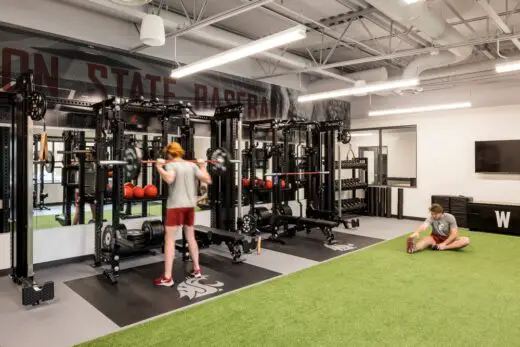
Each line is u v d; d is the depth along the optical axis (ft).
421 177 29.58
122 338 9.38
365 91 21.70
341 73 29.40
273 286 13.26
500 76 25.12
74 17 18.21
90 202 16.94
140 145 24.94
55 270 15.38
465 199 25.98
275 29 22.27
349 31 21.83
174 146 14.02
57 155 32.01
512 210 22.81
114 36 19.71
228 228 19.61
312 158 25.40
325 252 18.37
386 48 24.89
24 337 9.51
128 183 17.35
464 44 17.31
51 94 17.29
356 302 11.75
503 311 11.06
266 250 18.75
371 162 38.45
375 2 13.12
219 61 16.24
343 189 29.17
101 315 10.83
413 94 29.78
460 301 11.85
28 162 12.81
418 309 11.20
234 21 21.13
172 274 14.71
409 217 29.89
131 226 19.16
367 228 25.36
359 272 14.97
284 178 23.93
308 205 25.67
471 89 27.68
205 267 15.66
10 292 12.73
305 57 27.43
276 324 10.16
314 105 31.32
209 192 20.75
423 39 21.57
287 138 23.21
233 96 25.25
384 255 17.76
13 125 13.88
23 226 13.05
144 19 13.69
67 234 16.55
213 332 9.69
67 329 9.94
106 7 18.08
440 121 28.76
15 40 16.28
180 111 17.08
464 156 27.68
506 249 18.95
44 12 17.25
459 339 9.33
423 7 14.34
